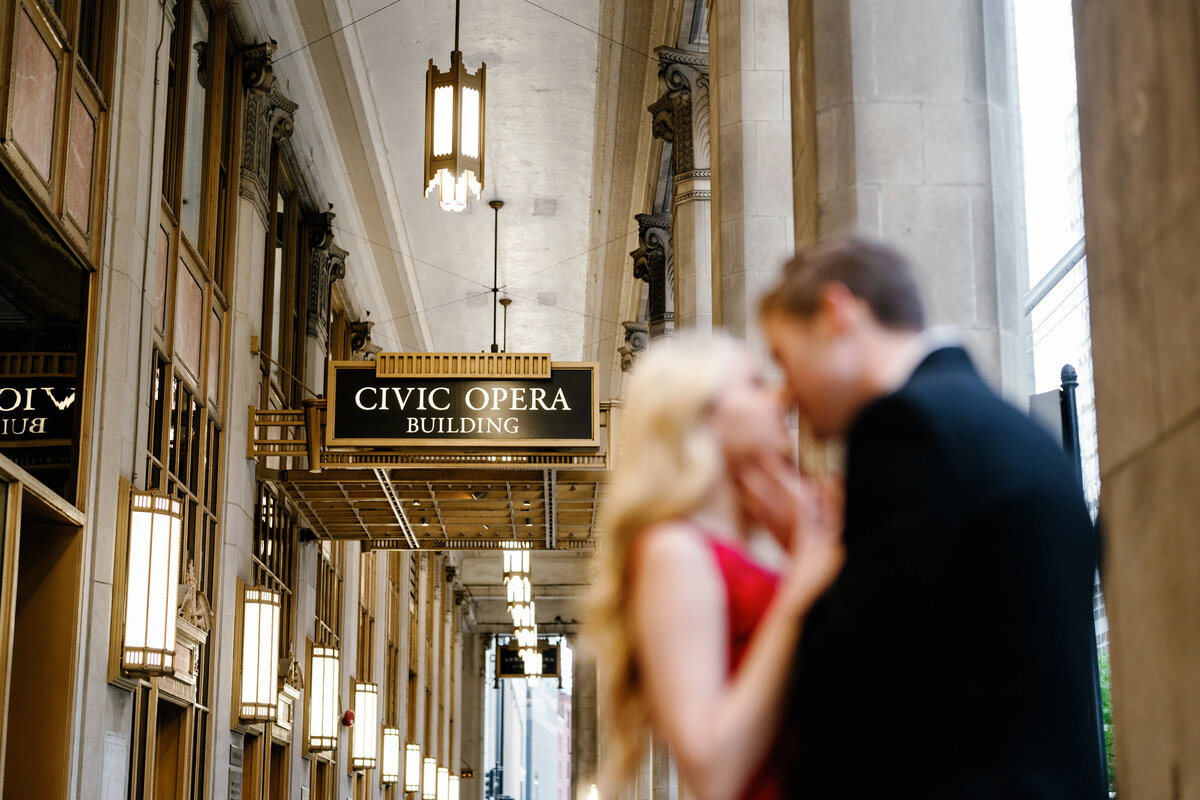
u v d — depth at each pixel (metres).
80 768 8.22
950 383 1.52
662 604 1.47
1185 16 2.26
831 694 1.42
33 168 7.79
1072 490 1.44
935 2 5.40
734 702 1.42
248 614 12.59
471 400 12.46
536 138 20.69
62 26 8.17
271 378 14.82
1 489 7.21
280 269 16.19
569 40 18.23
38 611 8.12
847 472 1.51
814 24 5.49
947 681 1.38
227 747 12.20
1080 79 2.78
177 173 10.91
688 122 15.10
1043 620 1.36
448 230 23.11
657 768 15.02
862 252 1.68
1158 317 2.39
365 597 21.28
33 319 7.93
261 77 13.51
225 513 12.48
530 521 16.16
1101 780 1.38
